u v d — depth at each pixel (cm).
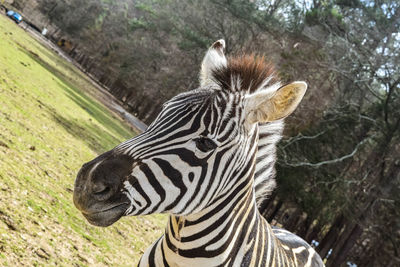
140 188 209
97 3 6072
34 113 1145
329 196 2050
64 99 1931
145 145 214
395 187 1984
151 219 1035
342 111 2086
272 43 2591
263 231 275
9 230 442
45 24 6431
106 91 4872
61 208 617
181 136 216
